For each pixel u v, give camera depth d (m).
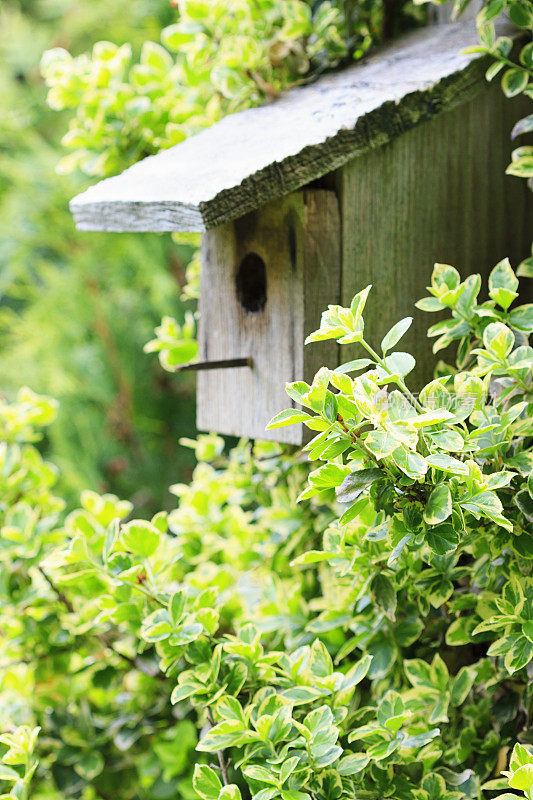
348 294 1.25
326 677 1.03
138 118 1.62
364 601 1.17
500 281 1.09
